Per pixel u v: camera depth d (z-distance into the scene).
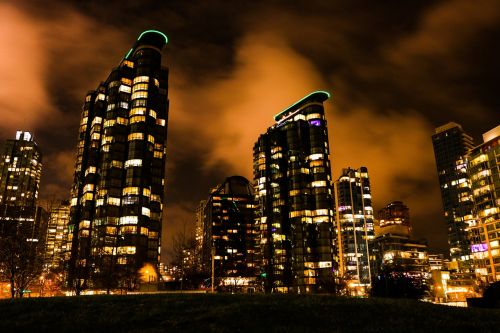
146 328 19.23
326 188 187.75
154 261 146.12
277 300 25.92
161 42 170.62
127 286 120.62
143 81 161.12
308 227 183.88
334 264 179.25
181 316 21.22
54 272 112.81
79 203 161.62
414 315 21.83
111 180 148.38
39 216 92.00
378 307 23.81
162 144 164.62
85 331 19.05
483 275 171.00
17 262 63.19
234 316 20.95
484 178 178.50
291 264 187.75
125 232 141.25
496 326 19.48
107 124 157.38
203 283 145.00
